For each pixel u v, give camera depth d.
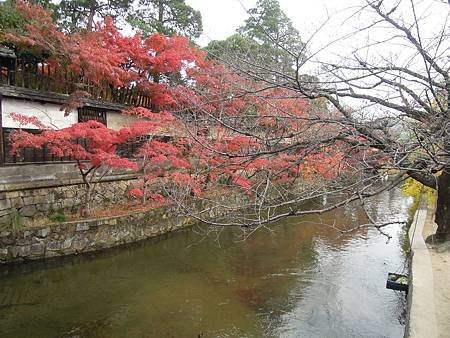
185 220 15.20
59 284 9.73
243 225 3.52
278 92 4.09
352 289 9.95
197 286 9.90
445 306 5.91
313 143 3.61
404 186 16.12
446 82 3.21
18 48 12.32
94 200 13.44
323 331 7.77
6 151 10.89
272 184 4.05
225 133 4.72
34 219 11.29
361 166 3.56
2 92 10.75
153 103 16.17
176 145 12.40
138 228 13.09
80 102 12.21
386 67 3.37
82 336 7.21
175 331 7.53
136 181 15.12
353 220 17.23
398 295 9.63
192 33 21.78
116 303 8.72
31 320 7.79
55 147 10.50
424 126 3.57
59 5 19.73
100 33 14.11
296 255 12.70
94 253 11.71
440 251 8.91
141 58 14.22
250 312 8.52
